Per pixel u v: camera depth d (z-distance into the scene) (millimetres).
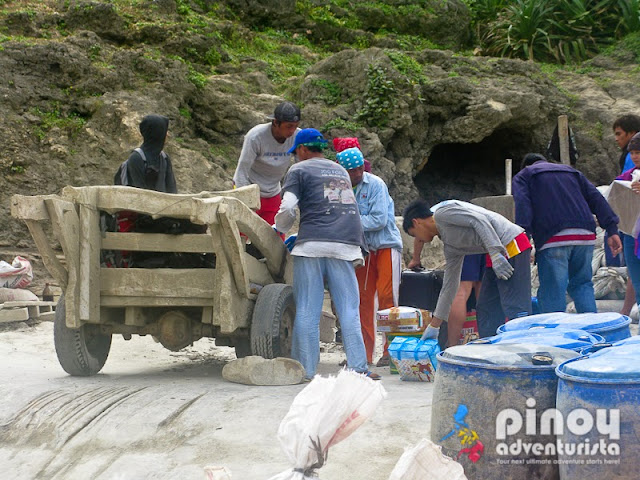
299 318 6160
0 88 12680
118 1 15633
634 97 17953
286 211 6121
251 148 7375
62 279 6121
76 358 6375
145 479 4277
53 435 5043
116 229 6484
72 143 12750
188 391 5684
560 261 6582
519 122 16688
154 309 6629
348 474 4102
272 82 16031
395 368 6691
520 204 6602
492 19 22031
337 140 7457
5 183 12031
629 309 8188
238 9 18344
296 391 5637
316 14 19000
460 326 6805
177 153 12969
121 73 13625
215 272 6074
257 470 4207
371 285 7242
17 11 14141
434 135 16141
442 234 6055
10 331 8961
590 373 3086
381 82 14945
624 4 21312
